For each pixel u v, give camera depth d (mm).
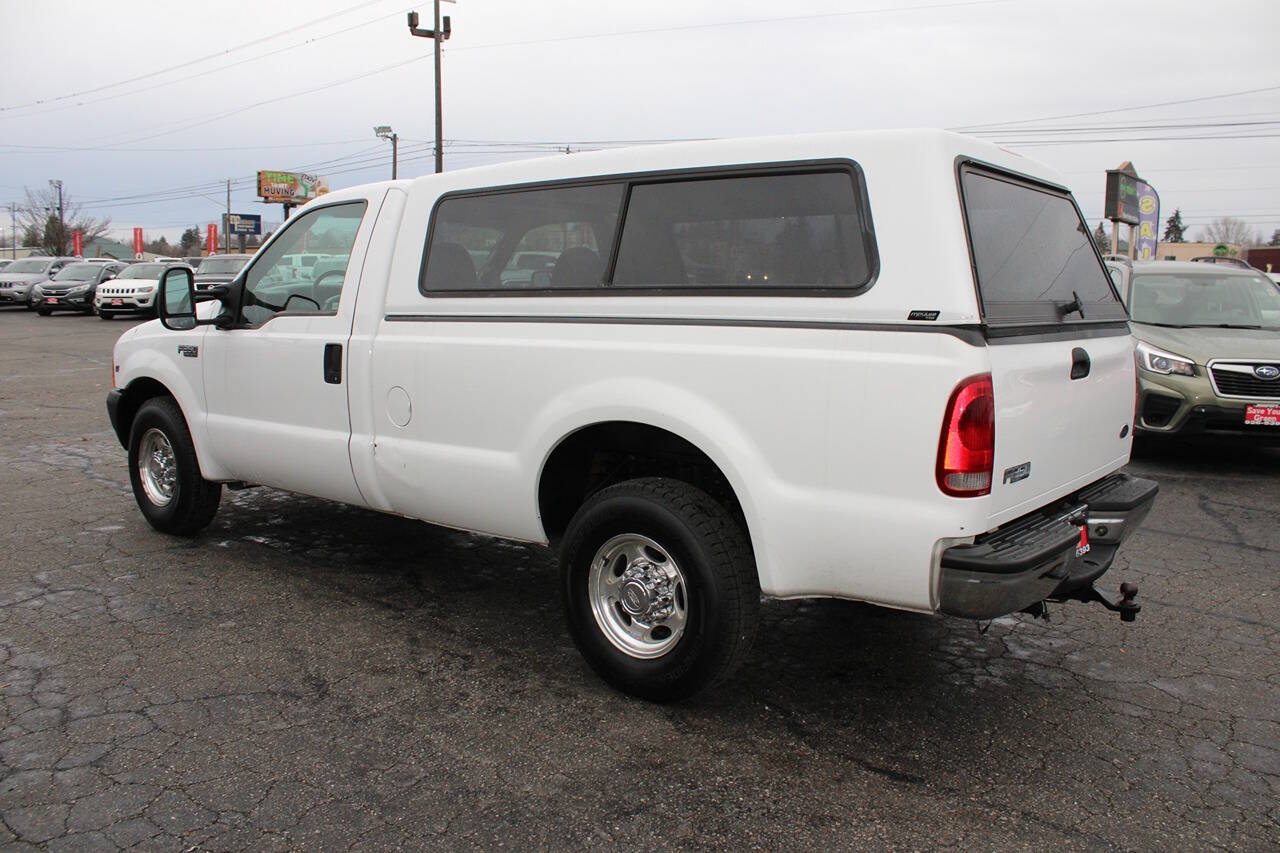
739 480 3215
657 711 3564
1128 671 3996
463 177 4148
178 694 3639
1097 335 3748
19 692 3633
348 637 4234
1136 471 7750
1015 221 3426
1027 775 3150
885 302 2982
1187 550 5680
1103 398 3719
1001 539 3096
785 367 3123
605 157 3701
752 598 3400
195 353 5184
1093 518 3703
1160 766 3225
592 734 3377
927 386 2891
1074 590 3664
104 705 3537
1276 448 8766
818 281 3129
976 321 2906
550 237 3805
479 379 3906
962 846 2748
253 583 4922
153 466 5730
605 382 3514
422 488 4184
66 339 20219
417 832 2773
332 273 4613
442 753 3229
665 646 3537
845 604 4770
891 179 3045
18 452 8312
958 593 2953
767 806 2939
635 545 3609
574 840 2748
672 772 3129
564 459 3871
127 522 6043
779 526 3166
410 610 4582
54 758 3152
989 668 4012
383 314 4312
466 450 4000
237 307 4957
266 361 4781
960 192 3043
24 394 12062
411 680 3803
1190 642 4312
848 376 3014
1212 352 7457
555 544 3992
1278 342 7605
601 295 3580
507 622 4449
